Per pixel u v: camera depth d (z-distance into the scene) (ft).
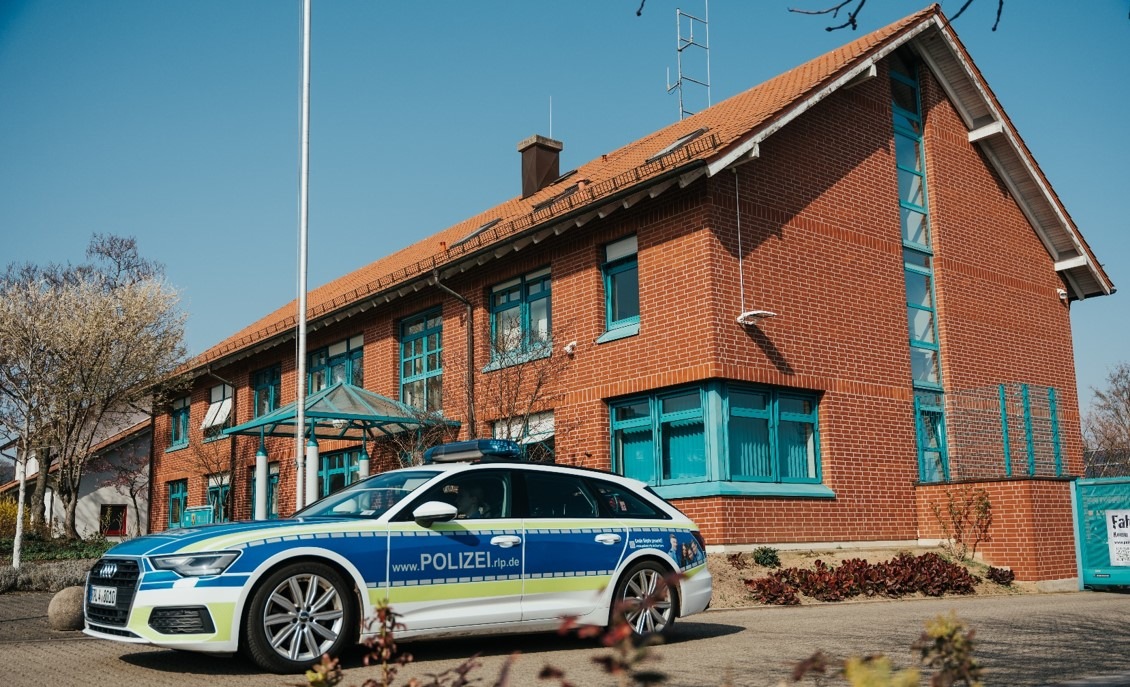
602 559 27.96
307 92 55.31
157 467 111.75
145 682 21.76
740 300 52.44
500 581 26.22
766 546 50.96
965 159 70.18
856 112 61.93
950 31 66.33
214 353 99.30
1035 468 58.95
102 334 96.07
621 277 57.57
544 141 81.82
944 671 9.75
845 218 59.52
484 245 61.52
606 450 56.39
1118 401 153.99
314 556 23.77
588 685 21.15
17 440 96.48
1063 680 20.89
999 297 69.77
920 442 60.59
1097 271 75.36
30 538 84.38
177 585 22.58
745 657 25.34
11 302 96.32
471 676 22.30
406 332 75.10
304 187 54.13
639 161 63.98
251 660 23.70
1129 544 53.72
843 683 21.01
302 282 53.36
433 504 25.18
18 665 24.35
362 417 63.41
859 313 58.85
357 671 23.39
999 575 53.01
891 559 53.62
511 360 62.18
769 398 53.88
